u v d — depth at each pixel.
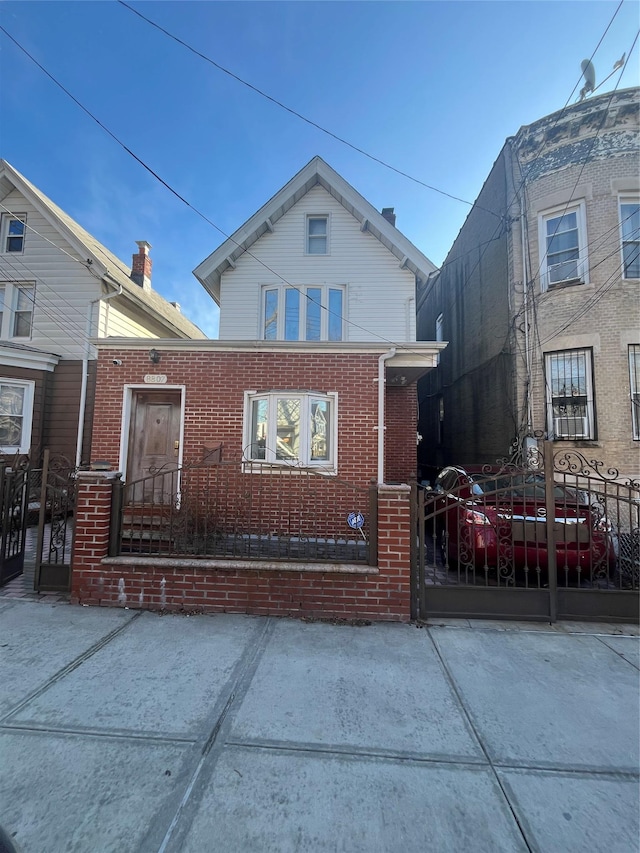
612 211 9.02
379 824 1.83
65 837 1.74
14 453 9.15
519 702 2.73
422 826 1.83
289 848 1.71
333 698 2.73
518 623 3.93
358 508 6.89
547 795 2.01
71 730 2.38
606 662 3.25
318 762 2.18
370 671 3.06
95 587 4.14
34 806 1.88
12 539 4.94
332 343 7.11
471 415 12.73
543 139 9.71
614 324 8.85
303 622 3.85
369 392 7.16
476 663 3.20
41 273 10.16
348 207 9.93
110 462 7.11
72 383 9.89
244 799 1.94
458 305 14.09
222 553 4.33
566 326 9.23
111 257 12.75
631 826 1.85
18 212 10.35
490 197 11.42
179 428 7.29
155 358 7.19
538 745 2.34
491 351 11.25
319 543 5.18
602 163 9.13
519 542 4.59
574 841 1.77
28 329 10.30
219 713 2.55
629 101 8.94
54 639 3.45
